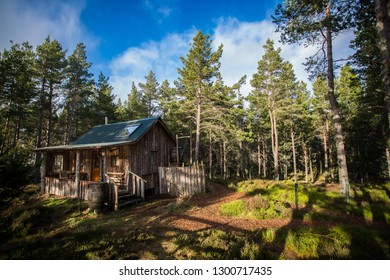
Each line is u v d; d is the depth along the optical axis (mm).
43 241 5777
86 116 26469
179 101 21375
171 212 8688
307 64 12383
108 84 32719
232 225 6957
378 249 4750
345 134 25625
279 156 35344
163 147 16422
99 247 5270
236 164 36031
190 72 19125
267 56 24219
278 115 25328
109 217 8547
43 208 9523
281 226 6625
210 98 20109
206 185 14812
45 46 22125
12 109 19688
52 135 30281
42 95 21906
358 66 12156
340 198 9672
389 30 5887
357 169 28797
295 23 9711
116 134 15188
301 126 28406
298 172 42500
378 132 23484
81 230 6793
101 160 14094
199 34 19219
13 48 20984
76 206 10320
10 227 6742
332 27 9094
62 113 27953
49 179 13797
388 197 9711
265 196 10336
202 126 21688
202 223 7223
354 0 8078
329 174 30047
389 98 5816
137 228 6812
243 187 14914
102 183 9648
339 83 24172
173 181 13633
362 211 7645
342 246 4926
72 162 16188
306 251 4863
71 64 24938
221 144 32344
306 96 28281
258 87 25453
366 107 20188
